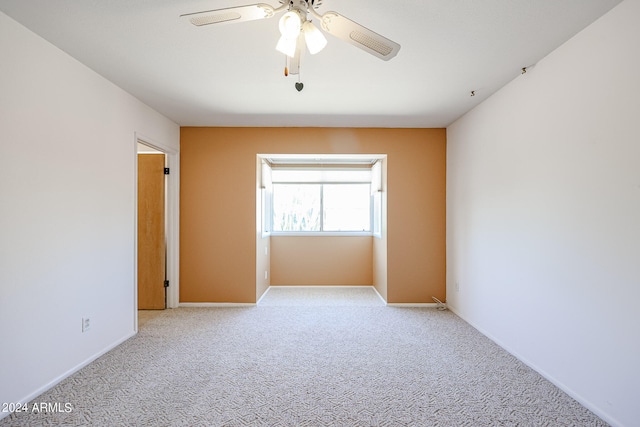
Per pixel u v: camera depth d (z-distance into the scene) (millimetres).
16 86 2037
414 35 2211
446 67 2668
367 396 2191
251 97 3326
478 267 3492
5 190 1965
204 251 4367
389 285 4418
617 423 1859
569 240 2223
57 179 2342
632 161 1786
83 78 2600
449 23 2074
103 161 2836
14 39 2025
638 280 1755
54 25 2086
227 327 3553
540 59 2529
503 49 2383
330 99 3383
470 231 3684
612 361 1896
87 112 2645
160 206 4254
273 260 5715
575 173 2174
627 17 1813
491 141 3234
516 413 2012
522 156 2740
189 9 1938
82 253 2586
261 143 4371
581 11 1936
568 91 2238
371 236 5730
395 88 3096
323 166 5773
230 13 1616
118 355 2822
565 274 2256
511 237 2891
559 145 2318
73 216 2490
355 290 5434
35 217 2162
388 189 4402
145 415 1975
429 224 4395
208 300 4375
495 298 3150
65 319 2414
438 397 2184
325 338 3236
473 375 2482
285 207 5883
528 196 2658
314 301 4684
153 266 4242
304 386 2318
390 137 4398
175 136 4227
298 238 5730
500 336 3062
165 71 2746
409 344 3086
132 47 2363
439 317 3924
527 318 2664
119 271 3066
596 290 2008
